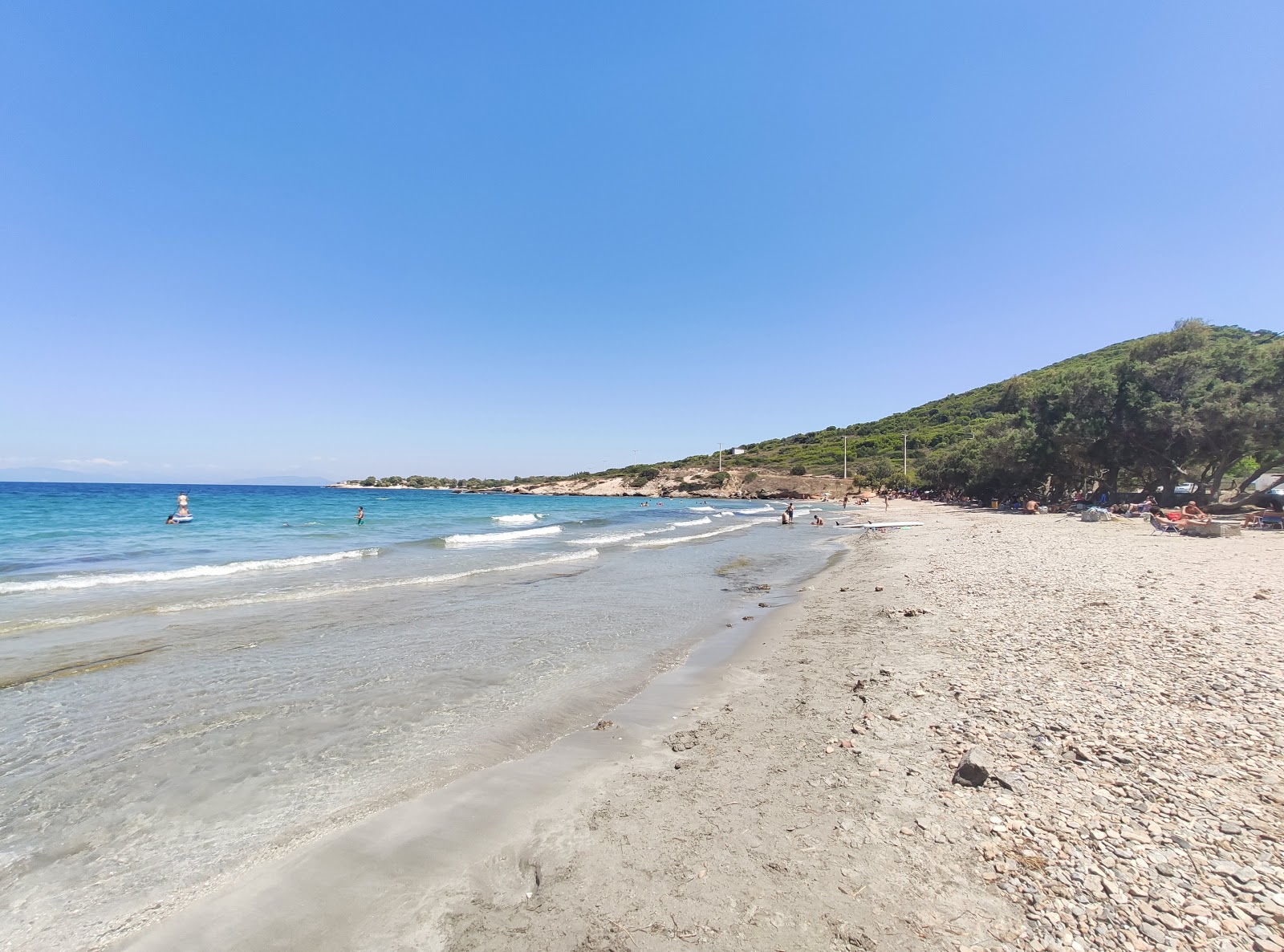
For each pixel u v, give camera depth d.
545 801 4.86
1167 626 8.65
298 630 10.68
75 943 3.33
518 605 13.38
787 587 16.41
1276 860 3.38
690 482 125.06
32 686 7.57
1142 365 35.09
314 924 3.44
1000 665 7.48
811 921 3.22
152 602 12.63
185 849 4.25
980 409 134.88
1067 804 4.15
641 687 8.12
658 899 3.50
